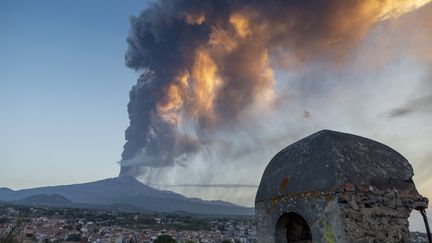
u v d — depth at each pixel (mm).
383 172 6496
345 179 6055
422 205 6547
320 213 6164
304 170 6672
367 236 5938
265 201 7215
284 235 6996
